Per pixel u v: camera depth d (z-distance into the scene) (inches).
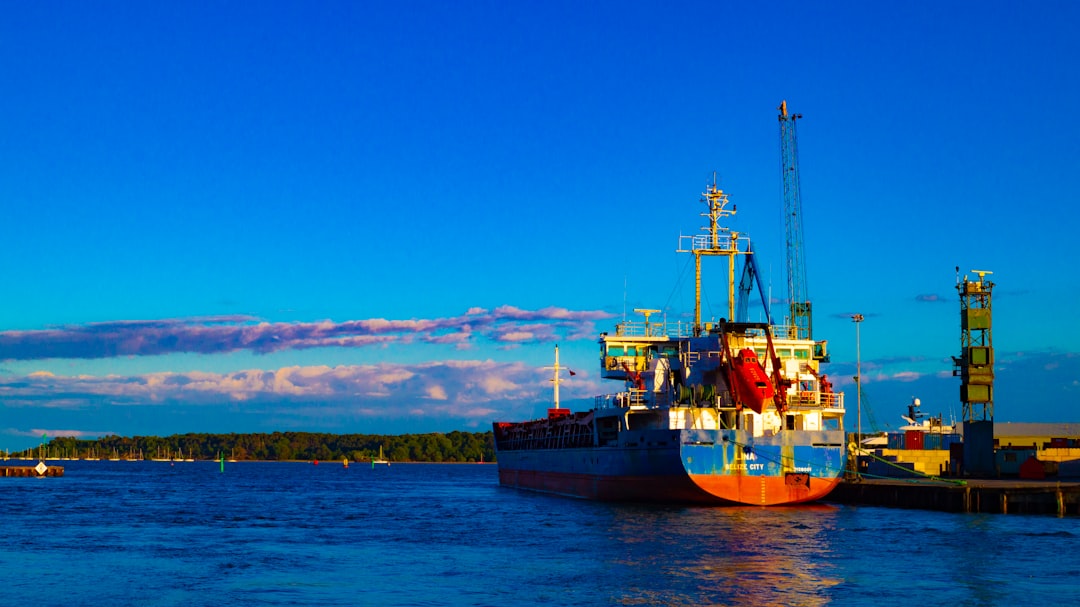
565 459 4005.9
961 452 4421.8
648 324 3836.1
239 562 2319.1
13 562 2340.1
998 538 2534.5
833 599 1830.7
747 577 2031.3
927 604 1790.1
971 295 4293.8
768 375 3157.0
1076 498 3063.5
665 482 3080.7
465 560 2309.3
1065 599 1825.8
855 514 3058.6
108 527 3189.0
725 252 3782.0
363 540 2743.6
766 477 3036.4
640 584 1974.7
